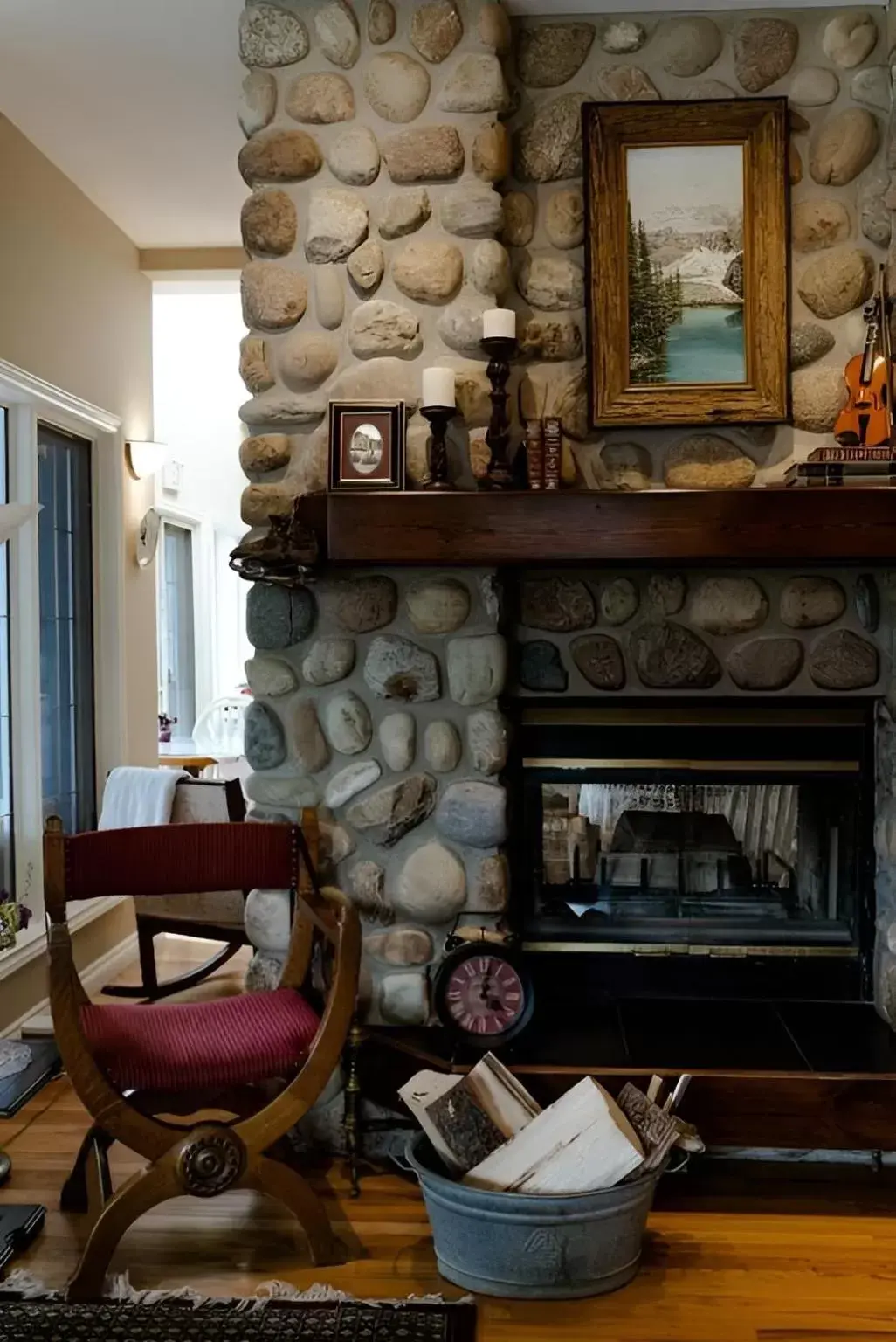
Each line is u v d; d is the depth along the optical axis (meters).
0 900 3.90
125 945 4.72
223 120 3.62
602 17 2.94
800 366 2.95
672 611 3.03
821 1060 2.65
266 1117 2.35
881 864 3.00
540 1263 2.23
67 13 2.97
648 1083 2.58
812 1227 2.53
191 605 7.53
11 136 3.65
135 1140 2.28
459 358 2.83
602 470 2.98
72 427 4.34
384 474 2.75
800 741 3.08
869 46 2.89
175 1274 2.34
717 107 2.88
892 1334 2.14
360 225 2.82
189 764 5.99
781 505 2.60
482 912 2.83
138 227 4.61
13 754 3.97
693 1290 2.29
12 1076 3.30
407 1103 2.45
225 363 7.40
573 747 3.11
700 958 3.12
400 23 2.81
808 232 2.94
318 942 2.84
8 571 3.95
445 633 2.85
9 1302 2.22
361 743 2.87
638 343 2.94
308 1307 2.21
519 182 2.99
